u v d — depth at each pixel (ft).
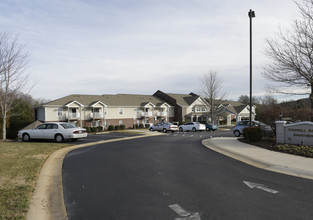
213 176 21.89
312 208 14.32
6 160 27.17
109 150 39.37
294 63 37.52
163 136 73.10
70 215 13.74
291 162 26.99
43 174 22.22
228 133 87.04
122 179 21.22
